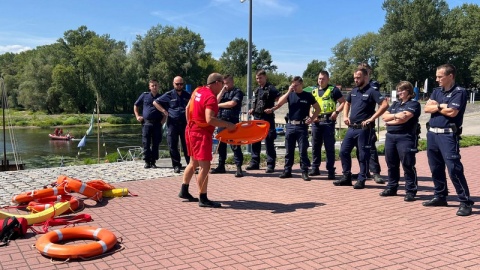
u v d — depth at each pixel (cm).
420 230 501
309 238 473
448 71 554
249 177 850
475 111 3619
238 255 421
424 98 4638
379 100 694
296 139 823
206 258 414
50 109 6725
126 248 444
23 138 3972
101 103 6366
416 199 657
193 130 600
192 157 615
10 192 712
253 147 942
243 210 597
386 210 593
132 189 738
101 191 663
